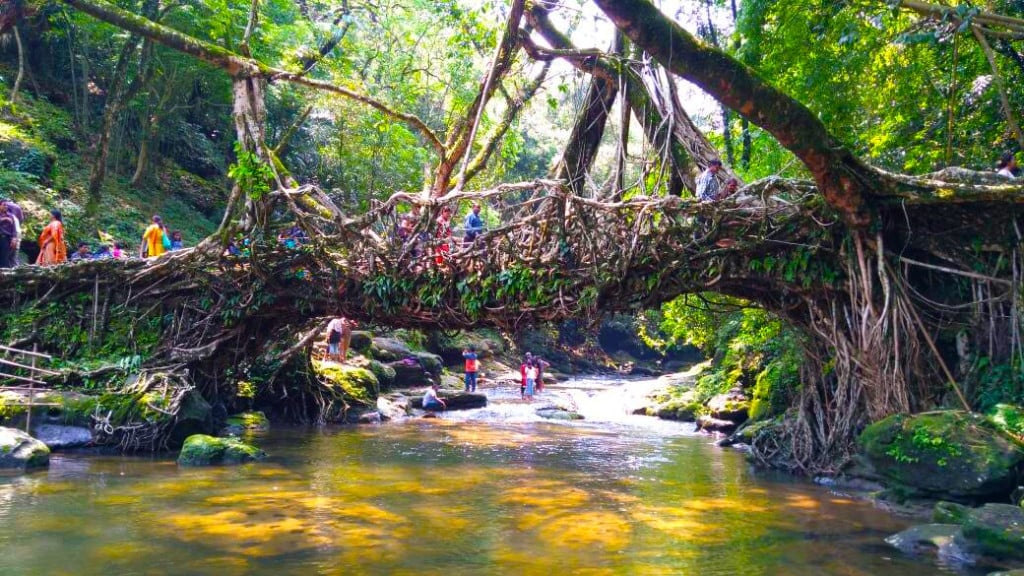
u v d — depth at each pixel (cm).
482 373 3425
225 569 596
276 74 1378
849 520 815
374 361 2319
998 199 893
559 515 821
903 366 974
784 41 1317
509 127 1719
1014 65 1269
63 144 2530
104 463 1105
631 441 1542
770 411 1506
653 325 2980
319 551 654
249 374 1714
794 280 1052
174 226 2578
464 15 1614
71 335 1415
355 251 1329
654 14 750
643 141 1405
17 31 2366
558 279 1152
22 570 582
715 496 947
